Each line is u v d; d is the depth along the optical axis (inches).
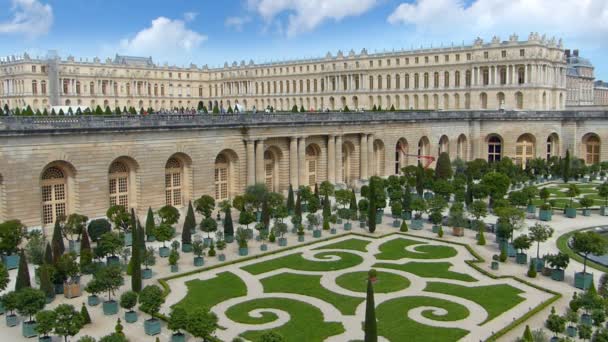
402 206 2935.5
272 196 2819.9
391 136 4269.2
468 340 1515.7
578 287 1911.9
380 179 3572.8
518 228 2383.1
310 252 2367.1
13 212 2407.7
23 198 2433.6
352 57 7691.9
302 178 3597.4
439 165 4062.5
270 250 2385.6
